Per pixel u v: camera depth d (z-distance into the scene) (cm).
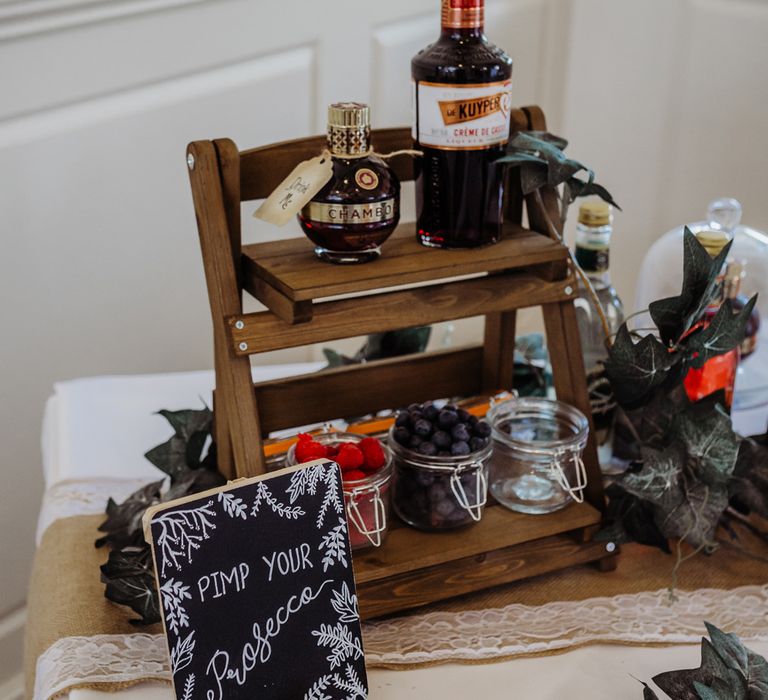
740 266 111
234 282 83
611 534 91
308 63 161
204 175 81
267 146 86
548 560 91
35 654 83
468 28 84
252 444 84
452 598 89
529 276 93
